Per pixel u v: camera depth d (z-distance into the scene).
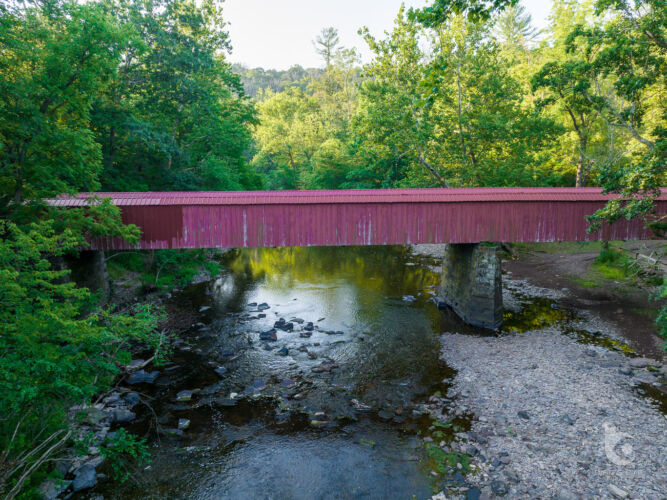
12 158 15.18
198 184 31.31
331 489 9.40
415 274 28.91
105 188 25.14
